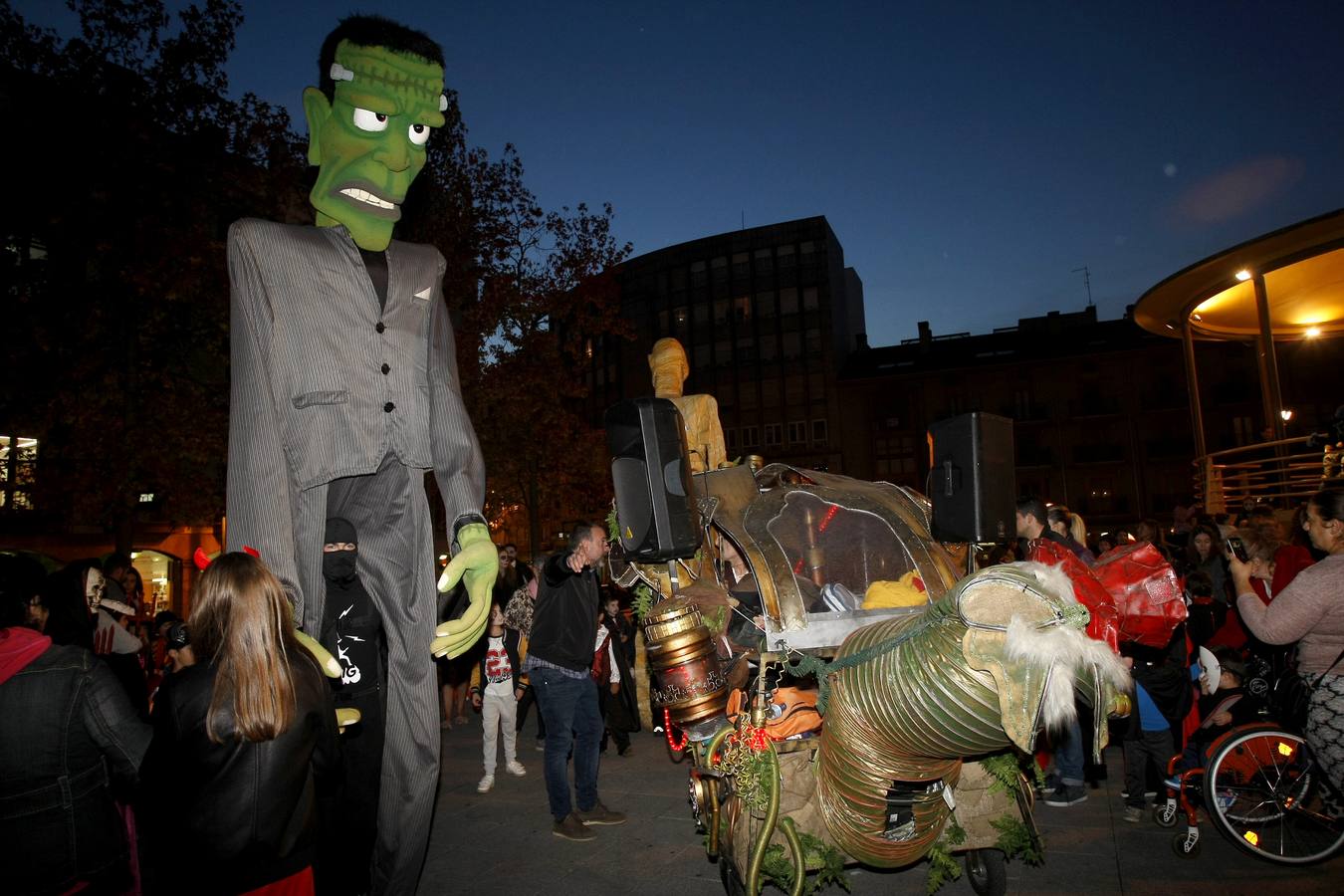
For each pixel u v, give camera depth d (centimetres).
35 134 1429
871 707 298
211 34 1488
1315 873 444
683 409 804
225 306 1519
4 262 1542
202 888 249
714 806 373
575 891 459
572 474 2212
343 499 337
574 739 586
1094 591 434
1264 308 1410
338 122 333
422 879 486
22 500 1916
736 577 441
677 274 5350
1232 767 477
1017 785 354
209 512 1559
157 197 1481
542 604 562
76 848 285
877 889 438
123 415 1487
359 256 333
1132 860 467
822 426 4897
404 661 337
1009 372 4494
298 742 258
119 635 538
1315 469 1407
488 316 1930
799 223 5119
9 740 277
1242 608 412
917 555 389
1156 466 4259
